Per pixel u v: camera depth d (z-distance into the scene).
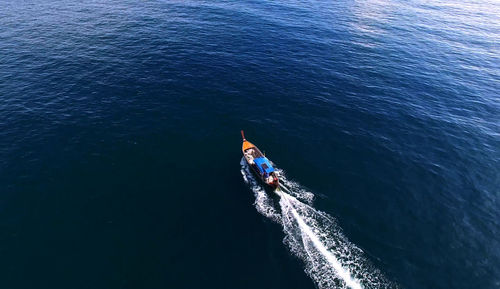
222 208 44.38
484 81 84.44
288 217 43.47
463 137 61.62
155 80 74.56
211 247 39.16
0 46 84.44
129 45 90.62
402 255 39.31
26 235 39.06
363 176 51.09
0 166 48.62
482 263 38.88
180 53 87.94
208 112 65.00
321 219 43.34
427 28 124.25
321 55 92.75
